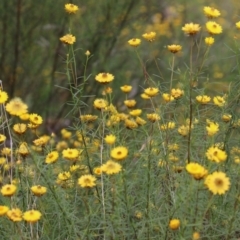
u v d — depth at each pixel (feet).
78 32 34.65
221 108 18.65
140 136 19.80
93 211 16.35
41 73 35.63
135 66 36.88
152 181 16.21
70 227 15.70
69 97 35.24
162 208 16.03
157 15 37.42
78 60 35.06
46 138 20.48
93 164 18.66
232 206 15.74
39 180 17.39
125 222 15.92
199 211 14.67
